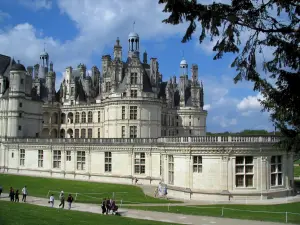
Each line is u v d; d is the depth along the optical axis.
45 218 30.97
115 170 70.31
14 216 30.78
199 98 124.94
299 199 46.75
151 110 85.56
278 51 13.52
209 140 48.31
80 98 110.06
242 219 34.78
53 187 61.44
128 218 33.69
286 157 50.03
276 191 48.06
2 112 88.75
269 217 35.53
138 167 68.50
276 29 13.22
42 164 80.44
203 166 48.09
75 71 123.19
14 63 95.44
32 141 82.00
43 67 126.69
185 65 132.25
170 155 52.97
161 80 124.69
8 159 86.44
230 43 13.44
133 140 69.19
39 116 94.38
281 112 15.14
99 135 101.88
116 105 85.44
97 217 33.41
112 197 50.69
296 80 13.60
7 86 91.88
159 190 53.09
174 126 120.06
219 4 13.21
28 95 91.12
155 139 67.12
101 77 109.31
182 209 40.53
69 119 110.38
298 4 12.82
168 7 13.05
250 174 47.03
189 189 48.47
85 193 54.66
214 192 46.81
